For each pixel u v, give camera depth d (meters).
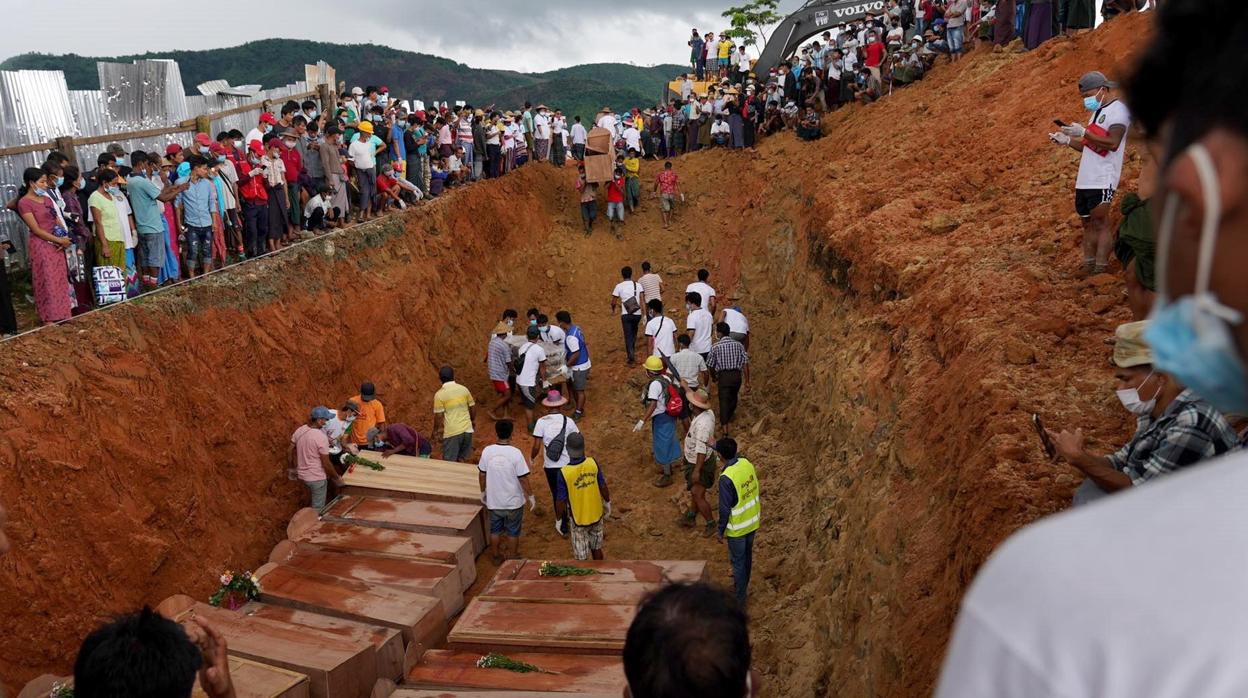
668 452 16.27
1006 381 7.83
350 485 14.94
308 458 14.12
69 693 8.82
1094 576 0.82
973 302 9.80
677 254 25.23
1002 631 0.86
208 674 4.00
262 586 11.96
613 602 11.47
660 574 12.14
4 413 10.01
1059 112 14.76
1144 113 1.05
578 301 23.95
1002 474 6.51
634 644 2.64
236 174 15.80
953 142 16.67
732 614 2.64
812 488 13.74
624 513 15.76
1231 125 0.89
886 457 10.11
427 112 24.45
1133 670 0.77
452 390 16.61
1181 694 0.74
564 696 9.46
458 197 22.98
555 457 14.34
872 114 21.97
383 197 20.70
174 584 11.45
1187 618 0.76
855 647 8.88
